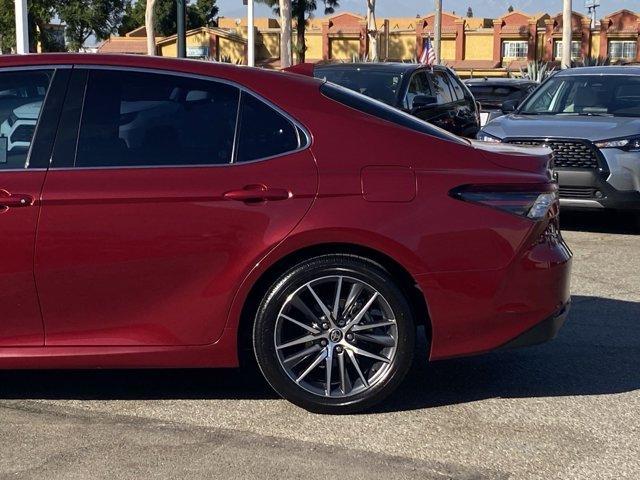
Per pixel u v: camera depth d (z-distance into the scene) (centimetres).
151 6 3197
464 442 430
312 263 443
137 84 459
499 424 453
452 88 1303
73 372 528
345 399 456
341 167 445
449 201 445
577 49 4962
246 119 455
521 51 5016
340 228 436
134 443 424
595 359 560
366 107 468
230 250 438
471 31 5075
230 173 442
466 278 445
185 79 461
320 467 400
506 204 451
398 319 450
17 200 431
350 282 448
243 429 443
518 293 453
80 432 438
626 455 418
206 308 443
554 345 588
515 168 461
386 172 445
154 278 439
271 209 438
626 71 1124
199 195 436
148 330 446
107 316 444
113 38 4906
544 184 461
